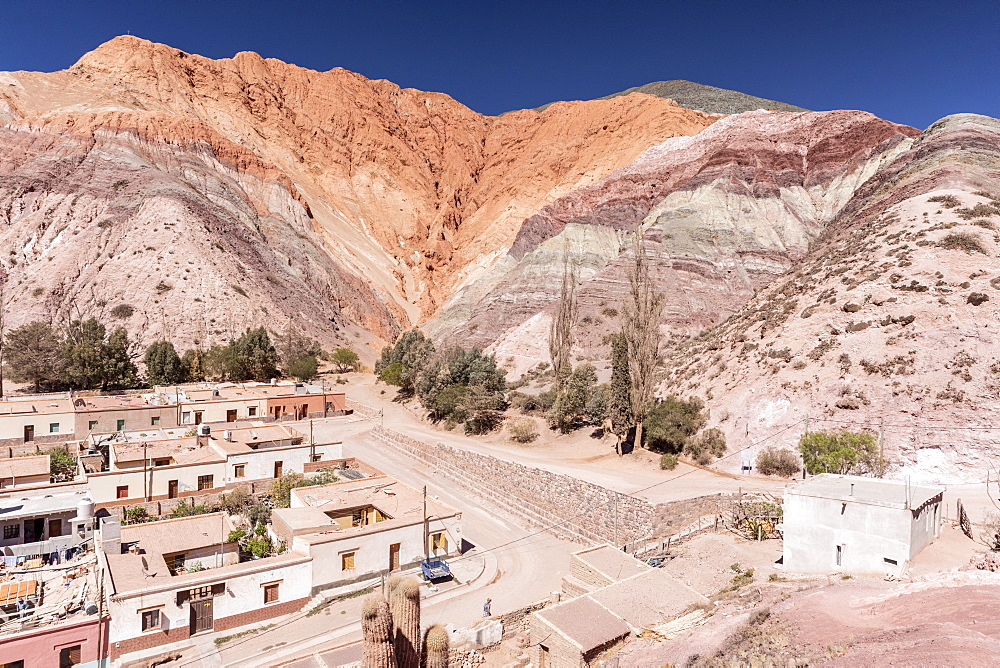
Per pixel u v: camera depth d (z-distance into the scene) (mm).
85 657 23094
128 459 45250
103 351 82000
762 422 47406
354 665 21125
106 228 115438
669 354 76688
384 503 38250
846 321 52844
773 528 33125
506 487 48969
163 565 28344
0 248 109188
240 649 26219
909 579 17750
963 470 38125
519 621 26859
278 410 73438
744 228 103562
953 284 51094
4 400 65000
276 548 33688
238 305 109812
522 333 101688
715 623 18688
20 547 30531
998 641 10781
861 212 78688
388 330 152375
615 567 27391
